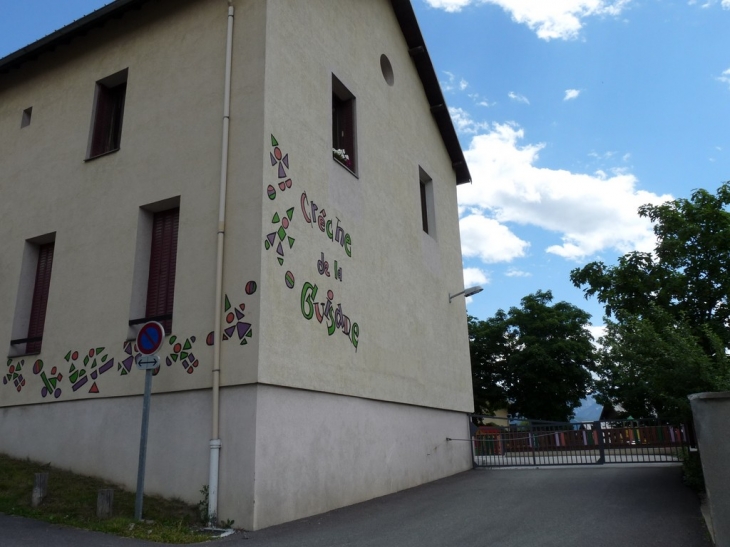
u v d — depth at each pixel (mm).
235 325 8750
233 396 8531
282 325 9055
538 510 8906
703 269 13594
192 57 10719
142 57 11438
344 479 10141
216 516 8172
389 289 13031
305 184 10398
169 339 9305
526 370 36594
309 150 10719
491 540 7121
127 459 9281
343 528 8141
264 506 8172
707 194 13961
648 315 12680
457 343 16469
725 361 9000
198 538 7422
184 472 8680
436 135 17766
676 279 13586
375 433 11477
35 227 11859
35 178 12258
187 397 8945
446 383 15219
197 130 10164
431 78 17047
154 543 7078
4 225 12422
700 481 9617
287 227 9625
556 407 36375
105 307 10273
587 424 14844
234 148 9672
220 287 8977
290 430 8953
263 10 10211
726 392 5719
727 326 12633
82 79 12312
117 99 12359
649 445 13953
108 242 10641
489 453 16047
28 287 11875
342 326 10828
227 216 9344
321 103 11469
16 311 11602
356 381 10984
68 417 10156
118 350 9875
